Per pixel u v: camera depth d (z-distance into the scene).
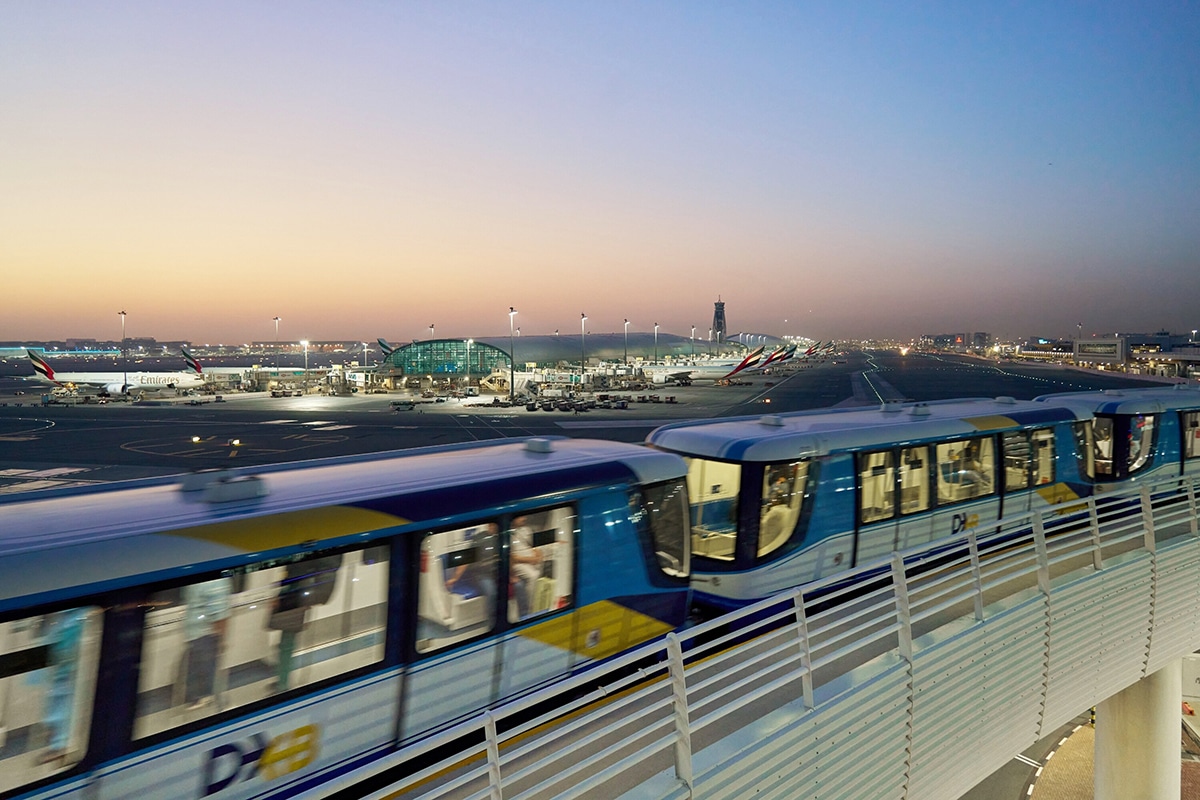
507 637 8.09
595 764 6.68
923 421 14.38
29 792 5.31
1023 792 19.73
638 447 10.70
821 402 84.00
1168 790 12.94
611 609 9.20
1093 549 10.19
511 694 8.18
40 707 5.38
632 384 118.31
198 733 6.02
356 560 6.94
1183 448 19.47
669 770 5.95
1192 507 12.34
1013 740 8.99
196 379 127.94
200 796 6.04
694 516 12.73
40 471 40.72
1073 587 9.78
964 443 14.63
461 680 7.70
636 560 9.49
